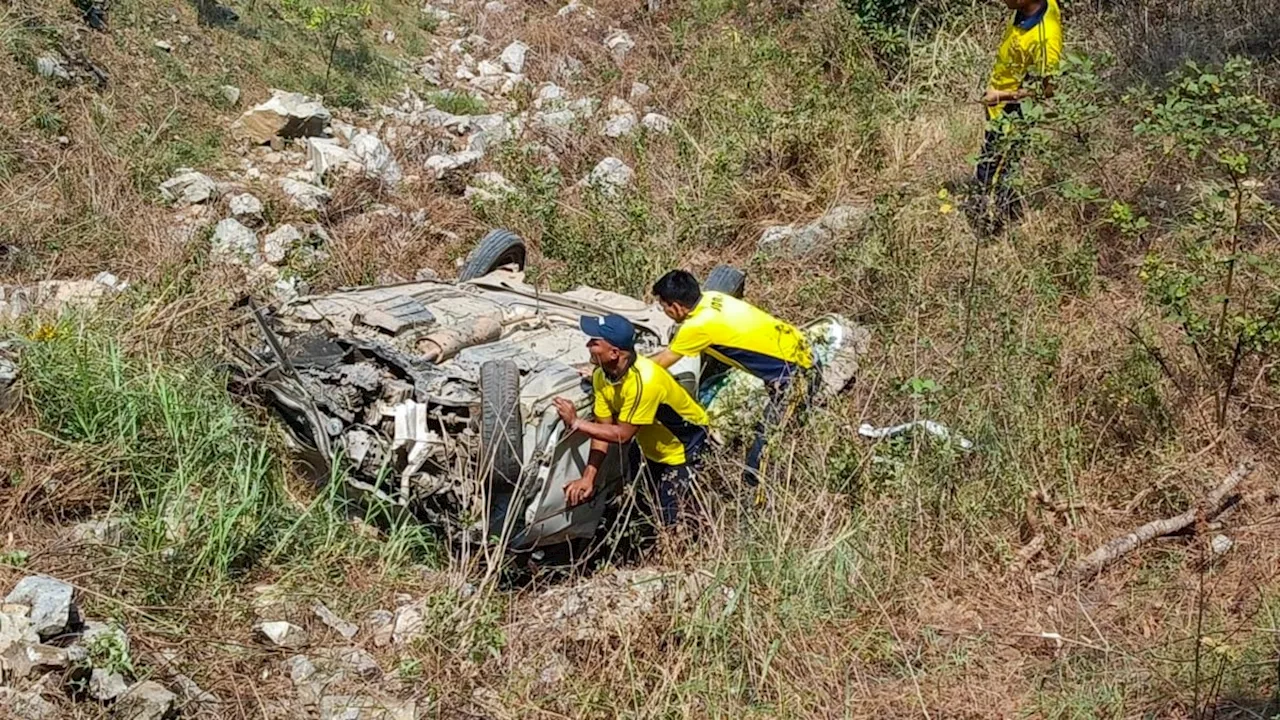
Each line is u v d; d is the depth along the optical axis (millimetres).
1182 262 6984
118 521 4867
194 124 8617
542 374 5219
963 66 9867
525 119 10289
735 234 8523
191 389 5578
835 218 8203
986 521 5422
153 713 3975
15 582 4383
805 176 8914
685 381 5746
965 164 8516
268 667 4438
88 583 4516
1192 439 5855
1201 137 6383
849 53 10430
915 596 5078
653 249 8000
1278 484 5590
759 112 9398
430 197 8719
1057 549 5340
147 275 6812
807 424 5773
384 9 11680
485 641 4609
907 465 5520
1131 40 9469
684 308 5773
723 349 5754
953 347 6516
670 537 5297
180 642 4398
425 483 5047
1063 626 4895
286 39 10164
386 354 5273
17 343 5477
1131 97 7988
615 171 9180
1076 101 7117
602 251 7840
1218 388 6090
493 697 4469
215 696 4223
